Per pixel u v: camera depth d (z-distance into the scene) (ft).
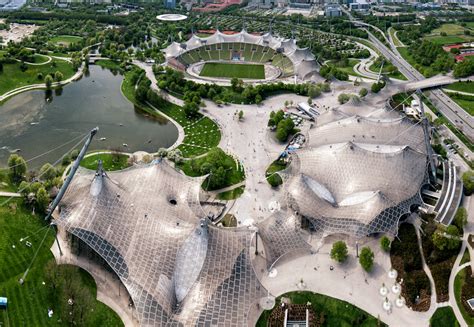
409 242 546.26
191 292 435.53
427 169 641.81
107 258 461.37
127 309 459.73
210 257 456.86
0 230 540.93
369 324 456.04
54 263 501.15
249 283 449.06
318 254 535.19
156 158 654.12
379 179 589.73
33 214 572.92
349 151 620.49
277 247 519.60
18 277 483.10
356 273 511.81
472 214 597.11
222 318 412.57
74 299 463.01
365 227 527.40
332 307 471.62
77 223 487.61
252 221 586.45
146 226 495.00
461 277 506.07
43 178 634.84
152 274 444.96
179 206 547.49
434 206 604.90
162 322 408.87
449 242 534.78
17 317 442.91
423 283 497.46
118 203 513.04
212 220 583.99
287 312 465.47
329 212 552.00
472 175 648.79
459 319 462.60
